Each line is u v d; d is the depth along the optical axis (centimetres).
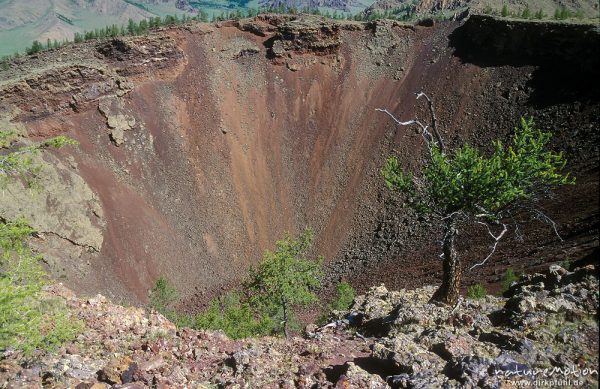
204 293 7731
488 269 4547
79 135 8819
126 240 7925
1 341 930
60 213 7250
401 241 7362
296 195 9556
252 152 10200
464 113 9075
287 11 13638
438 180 1465
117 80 9400
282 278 3081
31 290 984
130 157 9144
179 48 10669
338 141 10169
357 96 10744
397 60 10969
